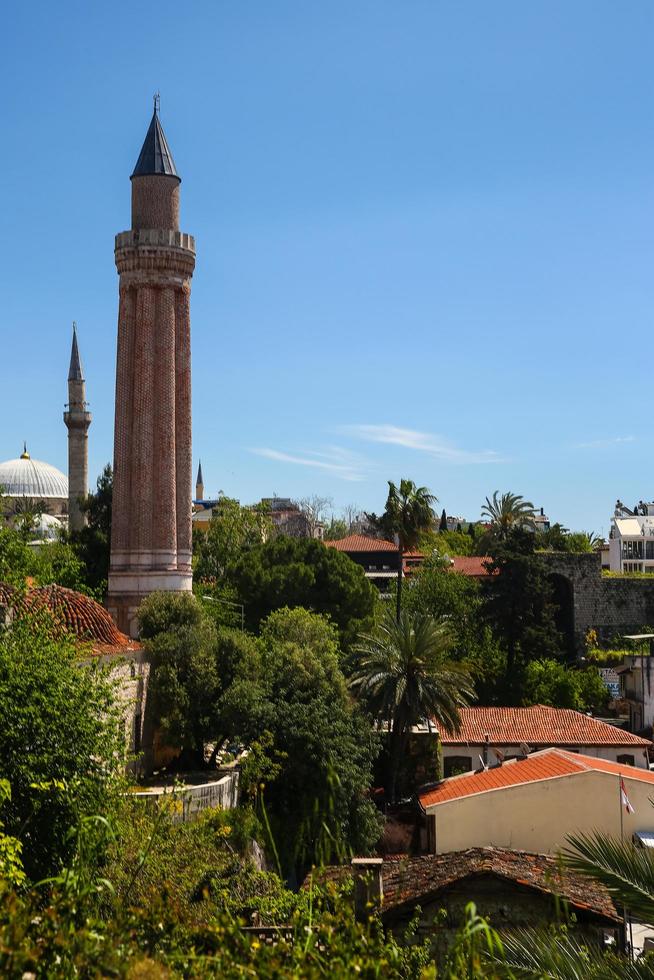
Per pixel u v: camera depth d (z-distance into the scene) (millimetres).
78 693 25016
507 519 128250
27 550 65062
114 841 21781
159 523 59938
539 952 16203
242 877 27344
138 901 20906
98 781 24062
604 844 16828
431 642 61406
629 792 41156
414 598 100750
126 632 58844
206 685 47844
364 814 46562
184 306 62375
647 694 80938
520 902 25297
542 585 94625
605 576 114250
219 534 113812
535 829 41250
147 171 62656
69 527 127812
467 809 41625
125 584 59219
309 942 12875
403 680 60281
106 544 85688
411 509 86312
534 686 90125
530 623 94188
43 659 25219
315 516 193750
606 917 24750
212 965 13344
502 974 15305
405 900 25328
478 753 64938
